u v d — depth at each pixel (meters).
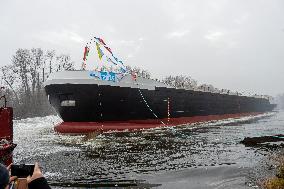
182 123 33.16
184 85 37.69
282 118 50.03
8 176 1.91
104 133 23.20
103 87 24.17
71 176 10.27
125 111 25.95
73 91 24.14
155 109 28.72
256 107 64.94
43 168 11.44
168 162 12.43
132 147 16.33
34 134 23.53
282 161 12.00
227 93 49.72
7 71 76.81
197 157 13.46
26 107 75.62
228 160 12.70
